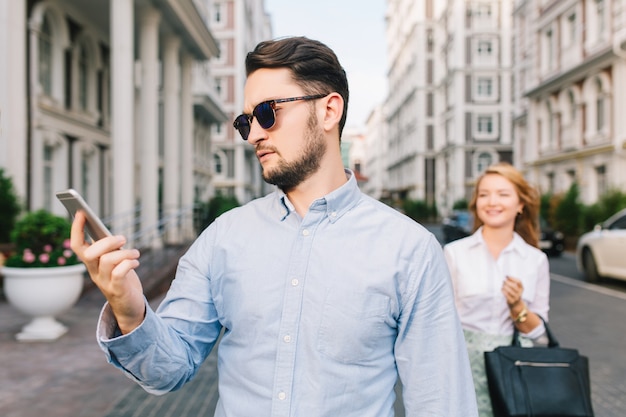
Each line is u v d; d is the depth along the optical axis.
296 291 1.22
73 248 1.06
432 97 50.53
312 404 1.16
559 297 9.13
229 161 40.94
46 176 12.10
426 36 50.62
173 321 1.31
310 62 1.29
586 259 10.91
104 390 4.32
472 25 42.12
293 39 1.32
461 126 42.38
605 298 9.02
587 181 19.92
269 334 1.21
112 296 1.08
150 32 12.75
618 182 17.86
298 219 1.31
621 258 9.83
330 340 1.18
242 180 40.94
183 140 17.34
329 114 1.32
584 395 2.10
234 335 1.26
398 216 1.33
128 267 1.06
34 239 5.87
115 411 3.90
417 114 50.72
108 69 15.52
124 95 10.84
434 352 1.24
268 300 1.23
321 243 1.25
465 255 2.60
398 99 63.47
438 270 1.28
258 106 1.29
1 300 7.85
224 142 40.69
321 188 1.34
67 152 12.64
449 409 1.22
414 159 51.78
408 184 55.09
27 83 10.66
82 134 13.55
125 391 4.30
